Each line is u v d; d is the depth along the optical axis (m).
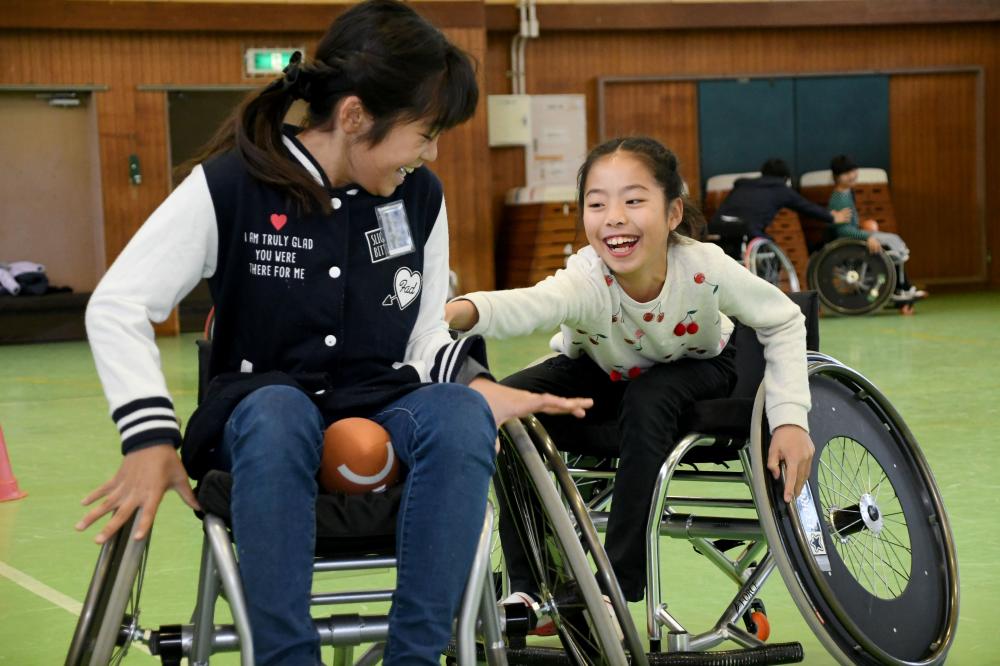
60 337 9.56
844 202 9.40
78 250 10.22
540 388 2.25
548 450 1.84
